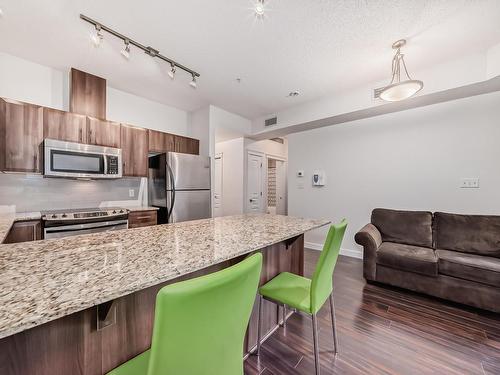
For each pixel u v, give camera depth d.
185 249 1.09
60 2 1.72
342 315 2.01
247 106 3.93
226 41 2.20
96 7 1.78
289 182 4.52
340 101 3.38
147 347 0.98
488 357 1.51
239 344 0.78
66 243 1.19
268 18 1.90
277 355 1.54
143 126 3.59
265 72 2.79
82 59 2.53
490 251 2.29
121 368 0.80
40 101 2.64
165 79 2.99
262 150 5.78
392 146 3.34
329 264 1.32
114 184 3.37
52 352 0.74
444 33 2.07
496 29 2.01
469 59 2.42
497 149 2.63
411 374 1.37
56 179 2.86
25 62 2.55
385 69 2.71
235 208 5.24
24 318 0.52
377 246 2.63
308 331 1.79
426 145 3.07
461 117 2.82
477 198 2.75
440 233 2.63
